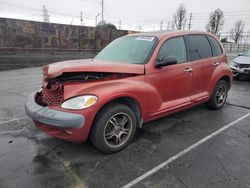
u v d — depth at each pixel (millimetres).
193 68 4480
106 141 3330
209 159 3285
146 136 3988
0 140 3828
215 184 2748
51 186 2713
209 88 4996
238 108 5613
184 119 4805
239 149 3574
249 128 4391
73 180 2822
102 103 3109
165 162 3207
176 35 4363
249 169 3051
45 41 15508
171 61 3752
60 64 3389
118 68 3385
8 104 5809
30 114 3355
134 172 2984
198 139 3904
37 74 10984
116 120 3430
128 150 3525
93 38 17906
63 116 3006
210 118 4883
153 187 2703
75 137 3084
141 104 3625
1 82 8797
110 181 2809
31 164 3148
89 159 3277
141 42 4180
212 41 5180
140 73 3611
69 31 16484
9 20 13820
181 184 2750
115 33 19172
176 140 3857
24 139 3871
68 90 3088
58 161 3229
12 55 13953
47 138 3895
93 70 3195
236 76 9266
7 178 2846
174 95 4211
